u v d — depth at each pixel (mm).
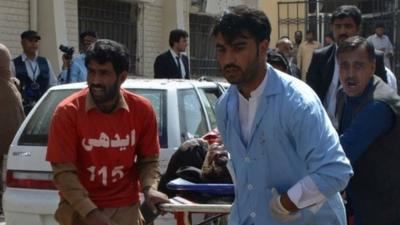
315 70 6285
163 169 6801
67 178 4586
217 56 3551
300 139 3492
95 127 4641
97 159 4668
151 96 7133
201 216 5840
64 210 4707
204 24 17984
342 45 4469
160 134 6895
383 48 19453
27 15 12445
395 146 4305
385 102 4277
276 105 3535
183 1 16531
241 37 3441
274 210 3496
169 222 6406
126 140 4715
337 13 6055
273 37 22969
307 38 19750
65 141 4609
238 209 3721
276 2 22969
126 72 4684
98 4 14242
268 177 3604
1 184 8766
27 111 10398
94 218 4523
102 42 4641
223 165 5977
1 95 8719
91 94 4625
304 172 3562
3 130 8695
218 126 3824
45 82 10641
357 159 4309
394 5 20531
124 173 4766
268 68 3600
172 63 11562
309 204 3445
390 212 4324
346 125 4535
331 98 6195
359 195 4387
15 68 10438
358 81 4395
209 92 7832
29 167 6867
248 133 3646
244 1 19484
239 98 3678
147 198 4824
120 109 4680
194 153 6324
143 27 15484
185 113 7188
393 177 4305
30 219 6840
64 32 12953
